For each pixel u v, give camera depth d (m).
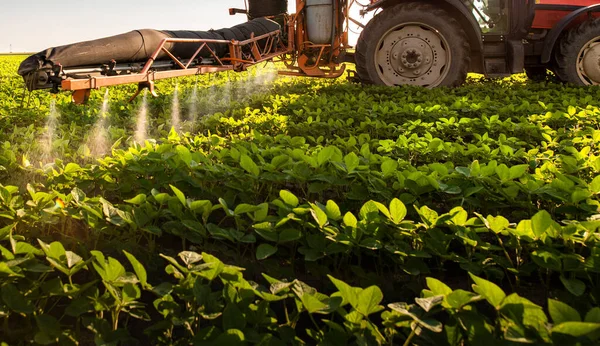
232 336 1.18
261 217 1.87
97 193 2.86
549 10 8.22
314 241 1.75
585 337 1.04
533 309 1.10
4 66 19.38
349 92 7.61
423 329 1.32
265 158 2.93
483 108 5.46
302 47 8.45
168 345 1.40
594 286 1.67
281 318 1.74
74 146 4.16
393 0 7.73
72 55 4.45
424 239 1.75
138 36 5.24
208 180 2.43
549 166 2.44
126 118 5.43
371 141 3.55
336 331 1.29
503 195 2.18
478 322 1.16
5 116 5.26
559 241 1.75
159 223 2.32
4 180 2.83
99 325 1.38
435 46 7.56
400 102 5.94
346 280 1.93
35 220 1.93
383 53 7.75
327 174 2.37
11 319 1.63
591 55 7.94
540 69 9.40
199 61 6.61
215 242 2.06
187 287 1.41
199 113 6.34
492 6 7.70
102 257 1.39
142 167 2.48
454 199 2.20
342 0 8.33
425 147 3.34
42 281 1.58
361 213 1.84
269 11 9.44
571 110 4.60
